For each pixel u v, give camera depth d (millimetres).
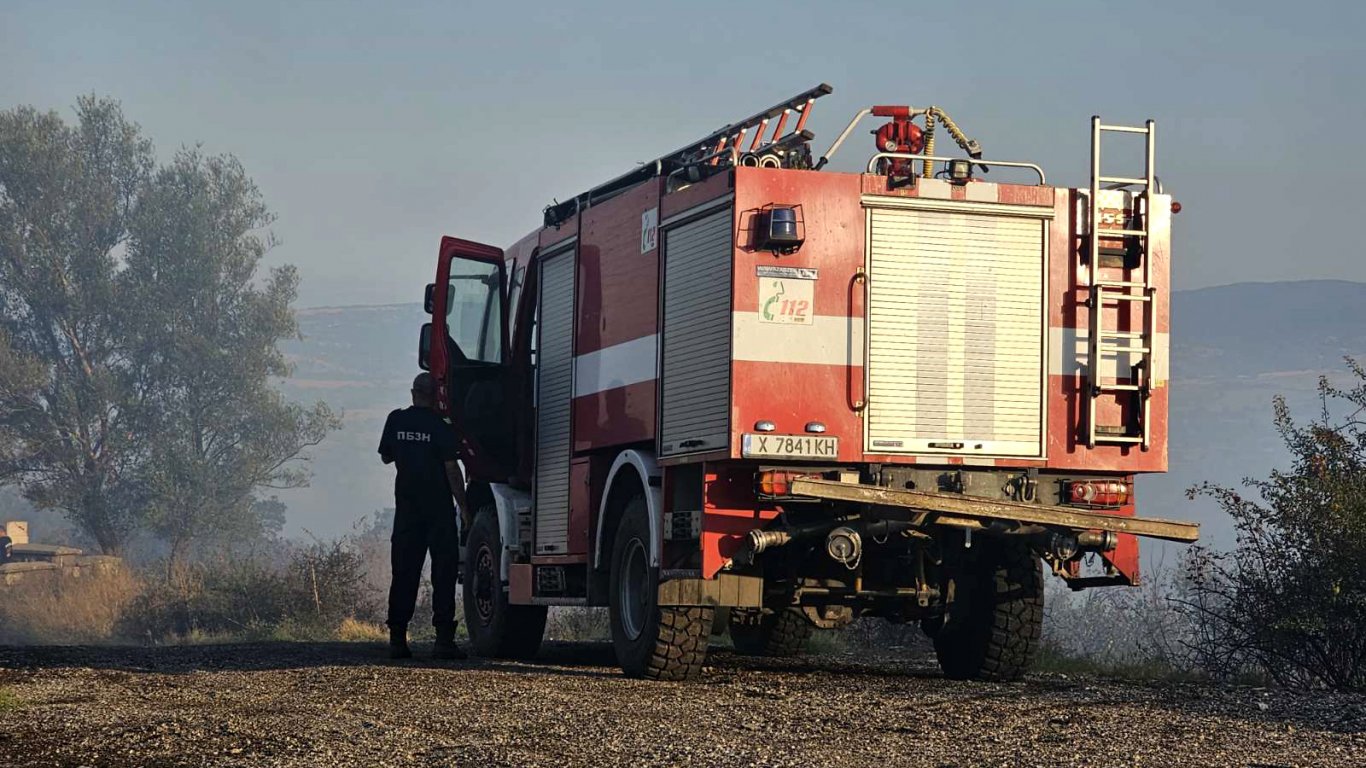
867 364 9656
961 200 9844
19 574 37344
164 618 25422
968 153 10555
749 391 9500
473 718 7883
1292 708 8461
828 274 9656
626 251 11203
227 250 56781
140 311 54938
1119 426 10016
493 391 13555
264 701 8688
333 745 6879
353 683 9805
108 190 55500
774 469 9578
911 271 9773
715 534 9680
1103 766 6391
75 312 53906
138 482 54188
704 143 11008
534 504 12766
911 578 10422
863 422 9617
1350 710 8328
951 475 9766
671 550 10242
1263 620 11016
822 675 10961
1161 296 10031
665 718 7910
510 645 13391
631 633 10672
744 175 9633
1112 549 9789
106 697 8852
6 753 6586
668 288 10461
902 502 9359
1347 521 10656
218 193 57344
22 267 53812
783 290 9594
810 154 10695
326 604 23344
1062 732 7414
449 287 13844
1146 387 9984
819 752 6723
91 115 56281
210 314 56438
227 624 24391
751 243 9602
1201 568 11773
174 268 56031
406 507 12516
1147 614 17016
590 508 11609
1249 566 11312
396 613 12422
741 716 8008
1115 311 10047
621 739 7117
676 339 10297
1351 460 11648
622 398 11133
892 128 10461
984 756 6637
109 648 13352
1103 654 15438
